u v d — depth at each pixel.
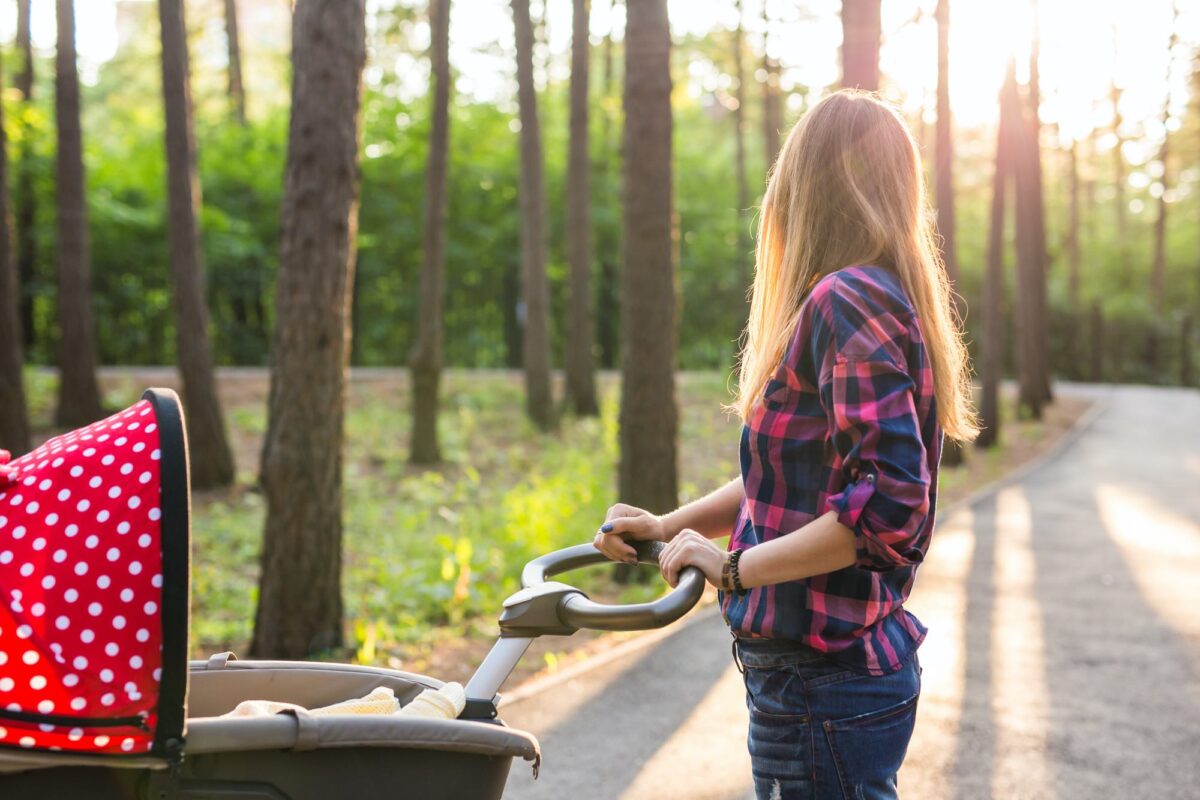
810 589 1.89
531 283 16.56
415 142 24.08
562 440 15.91
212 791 1.82
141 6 29.55
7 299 10.58
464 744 1.96
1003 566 8.31
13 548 1.75
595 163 27.59
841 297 1.79
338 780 1.89
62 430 14.38
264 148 24.92
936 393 1.91
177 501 1.75
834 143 1.94
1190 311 49.09
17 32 18.05
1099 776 4.07
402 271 27.05
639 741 4.41
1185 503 11.96
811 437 1.85
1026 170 24.62
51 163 19.25
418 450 13.96
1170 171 48.97
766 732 1.96
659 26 7.54
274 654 5.72
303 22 5.49
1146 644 6.00
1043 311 28.11
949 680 5.31
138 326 24.77
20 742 1.71
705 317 32.47
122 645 1.72
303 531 5.71
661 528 2.28
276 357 5.71
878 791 1.93
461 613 6.76
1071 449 18.50
